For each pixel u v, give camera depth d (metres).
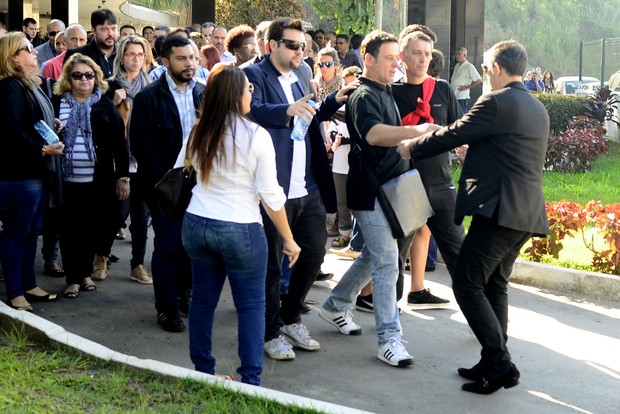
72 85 9.34
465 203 6.80
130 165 9.97
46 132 8.44
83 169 9.24
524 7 72.69
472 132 6.69
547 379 7.29
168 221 8.24
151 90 8.33
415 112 8.31
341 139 11.34
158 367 6.48
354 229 10.80
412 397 6.82
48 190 9.01
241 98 6.17
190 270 8.77
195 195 6.31
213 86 6.14
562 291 10.03
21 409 5.66
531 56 70.69
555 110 23.56
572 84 38.62
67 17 24.62
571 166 20.11
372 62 7.49
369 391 6.91
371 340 8.16
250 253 6.26
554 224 10.62
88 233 9.35
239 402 5.96
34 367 6.49
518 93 6.77
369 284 8.97
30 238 8.93
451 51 28.45
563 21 73.12
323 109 7.70
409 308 9.15
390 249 7.52
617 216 10.19
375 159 7.45
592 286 9.88
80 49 11.05
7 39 8.42
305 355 7.71
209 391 6.11
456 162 18.92
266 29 7.99
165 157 8.27
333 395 6.82
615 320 8.98
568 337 8.39
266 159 6.19
